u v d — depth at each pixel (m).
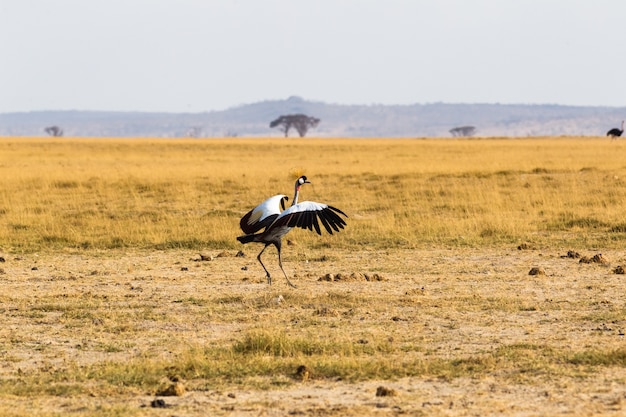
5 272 46.56
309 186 99.38
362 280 43.34
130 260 51.06
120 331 32.47
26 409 22.28
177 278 44.53
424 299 37.72
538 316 34.59
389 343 30.02
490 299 38.19
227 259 51.19
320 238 58.41
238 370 26.23
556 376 25.23
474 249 54.31
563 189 86.88
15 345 30.28
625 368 26.16
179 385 23.83
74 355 28.91
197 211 75.38
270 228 30.22
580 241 56.94
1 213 72.69
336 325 33.03
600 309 35.94
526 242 56.03
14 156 179.38
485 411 21.59
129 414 21.59
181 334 31.91
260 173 119.50
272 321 34.00
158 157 187.75
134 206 79.38
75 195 88.62
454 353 28.55
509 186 93.12
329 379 25.41
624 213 68.25
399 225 63.16
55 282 43.59
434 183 98.06
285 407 22.30
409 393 23.64
